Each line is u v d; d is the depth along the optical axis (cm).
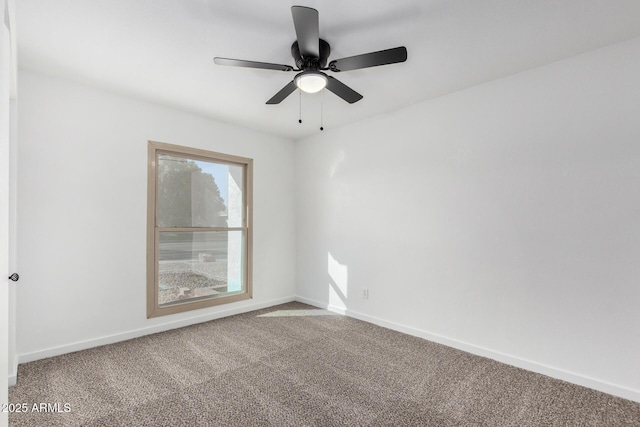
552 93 239
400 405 199
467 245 281
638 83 206
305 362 255
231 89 288
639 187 204
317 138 420
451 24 196
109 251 291
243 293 393
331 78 219
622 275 209
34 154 254
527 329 246
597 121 220
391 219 337
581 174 225
